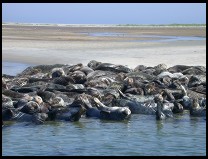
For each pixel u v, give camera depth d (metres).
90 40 97.50
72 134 24.53
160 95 31.20
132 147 22.08
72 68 41.03
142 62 53.19
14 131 25.12
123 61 54.25
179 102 31.47
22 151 21.31
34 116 27.30
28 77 38.56
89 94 31.55
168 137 23.98
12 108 28.47
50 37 109.31
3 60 56.81
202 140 23.39
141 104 30.41
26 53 65.06
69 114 27.75
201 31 166.00
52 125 26.59
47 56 61.16
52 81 36.06
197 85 35.91
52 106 28.97
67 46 78.62
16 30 156.38
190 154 21.05
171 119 28.59
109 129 25.75
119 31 168.88
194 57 56.84
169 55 59.84
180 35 131.12
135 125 26.80
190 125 26.89
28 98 29.92
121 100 30.59
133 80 35.38
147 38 110.81
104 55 61.41
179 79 37.06
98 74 38.81
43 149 21.67
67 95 31.78
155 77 37.62
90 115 29.08
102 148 21.86
